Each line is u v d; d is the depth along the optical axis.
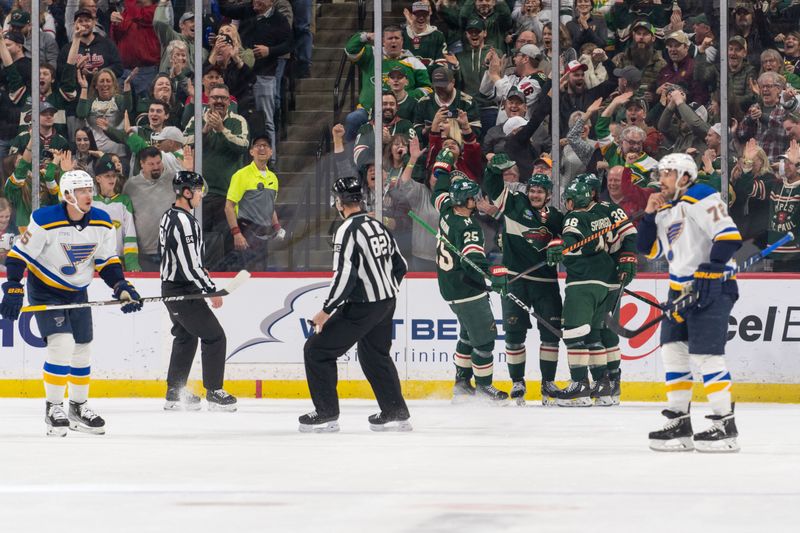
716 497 13.16
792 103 30.97
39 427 22.84
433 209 31.62
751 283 30.27
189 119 31.81
